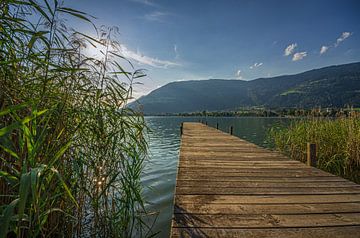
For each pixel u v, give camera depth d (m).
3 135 1.29
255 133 17.88
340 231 1.76
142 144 2.74
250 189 2.73
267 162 4.27
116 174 2.42
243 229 1.77
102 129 2.33
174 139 16.88
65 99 1.98
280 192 2.64
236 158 4.64
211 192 2.61
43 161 1.66
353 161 6.41
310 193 2.61
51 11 1.70
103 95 2.45
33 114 1.34
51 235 2.18
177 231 1.73
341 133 6.83
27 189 1.10
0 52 1.68
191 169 3.71
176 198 2.42
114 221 2.53
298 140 7.15
